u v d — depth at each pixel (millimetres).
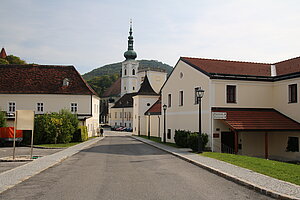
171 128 30125
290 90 22188
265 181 9469
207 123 22141
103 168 12977
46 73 42500
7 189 8648
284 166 12719
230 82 22391
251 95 22953
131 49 103562
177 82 28594
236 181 9891
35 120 27531
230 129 21969
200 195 8039
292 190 8211
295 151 20781
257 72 24969
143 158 16969
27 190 8555
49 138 27500
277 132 22359
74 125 30828
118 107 91250
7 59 80812
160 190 8609
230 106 22281
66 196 7824
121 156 18016
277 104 23188
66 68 44031
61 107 40094
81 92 40844
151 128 47969
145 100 53000
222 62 27438
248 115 21891
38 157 16578
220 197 7848
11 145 25875
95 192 8305
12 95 39219
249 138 22641
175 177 10789
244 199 7664
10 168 12828
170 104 30750
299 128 20531
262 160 14781
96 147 25000
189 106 25609
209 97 21922
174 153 18797
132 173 11648
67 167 13250
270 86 23562
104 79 150000
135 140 36531
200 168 13055
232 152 21891
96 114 46844
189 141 20797
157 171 12188
